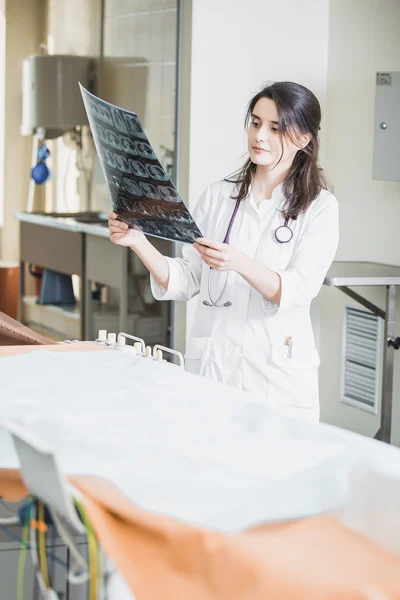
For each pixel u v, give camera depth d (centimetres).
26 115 405
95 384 171
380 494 123
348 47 395
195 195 386
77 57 403
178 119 388
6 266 413
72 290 421
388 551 117
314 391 230
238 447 134
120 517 114
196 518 115
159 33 388
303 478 124
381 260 386
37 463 112
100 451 132
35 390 165
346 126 401
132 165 195
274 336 226
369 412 386
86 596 133
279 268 225
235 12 384
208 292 231
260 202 230
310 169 225
